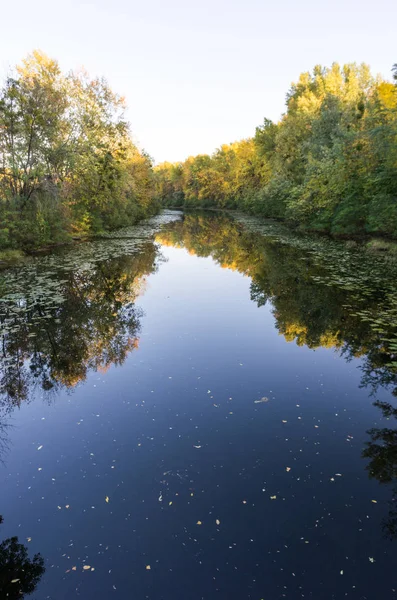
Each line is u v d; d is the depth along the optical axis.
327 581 2.87
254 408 5.32
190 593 2.78
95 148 25.11
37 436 4.71
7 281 12.30
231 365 6.71
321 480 3.95
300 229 30.22
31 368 6.61
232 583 2.85
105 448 4.47
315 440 4.62
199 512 3.53
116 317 9.32
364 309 9.57
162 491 3.79
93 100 25.41
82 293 11.40
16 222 17.30
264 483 3.90
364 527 3.37
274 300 10.84
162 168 109.75
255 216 49.41
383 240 20.09
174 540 3.23
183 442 4.57
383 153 19.11
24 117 17.42
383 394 5.73
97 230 27.03
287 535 3.28
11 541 3.24
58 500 3.69
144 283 13.21
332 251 18.97
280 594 2.76
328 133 28.17
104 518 3.47
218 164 72.56
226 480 3.94
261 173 48.84
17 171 17.36
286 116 42.75
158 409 5.30
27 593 2.81
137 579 2.89
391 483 3.91
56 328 8.44
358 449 4.46
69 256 17.30
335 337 7.96
